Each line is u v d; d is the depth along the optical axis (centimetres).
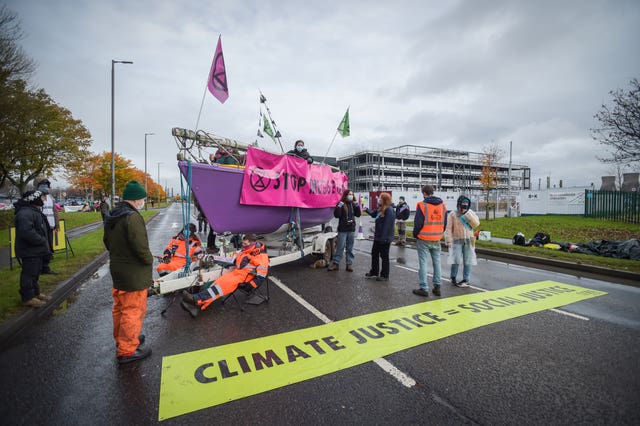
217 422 237
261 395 271
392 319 443
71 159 2342
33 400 264
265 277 497
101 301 534
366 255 1001
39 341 381
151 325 427
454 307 496
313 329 409
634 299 541
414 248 1145
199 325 424
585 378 299
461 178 7938
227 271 514
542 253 925
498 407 256
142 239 319
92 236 1305
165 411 250
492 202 3142
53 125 2052
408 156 7281
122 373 307
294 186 686
